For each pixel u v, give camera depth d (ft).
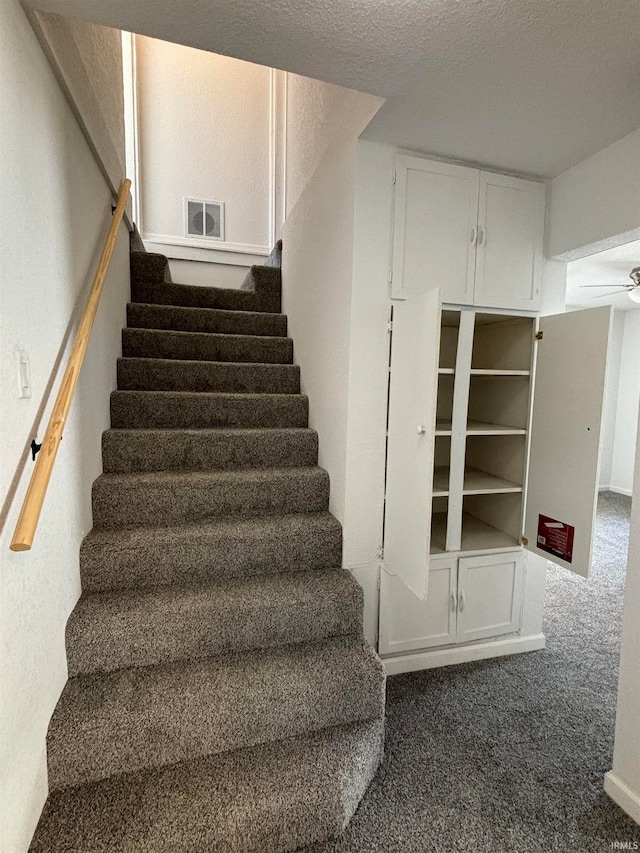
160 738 4.54
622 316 19.27
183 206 12.95
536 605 7.70
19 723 3.64
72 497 5.37
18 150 3.67
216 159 13.12
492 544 7.34
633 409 18.95
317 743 4.90
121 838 3.89
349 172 6.28
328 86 7.28
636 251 10.17
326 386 7.48
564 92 4.93
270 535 6.38
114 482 6.56
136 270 10.25
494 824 4.58
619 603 9.58
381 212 6.20
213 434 7.55
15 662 3.57
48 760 4.25
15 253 3.60
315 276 8.18
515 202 6.89
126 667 5.20
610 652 7.70
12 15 3.55
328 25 3.97
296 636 5.75
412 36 4.09
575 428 6.41
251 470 7.54
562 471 6.64
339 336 6.79
